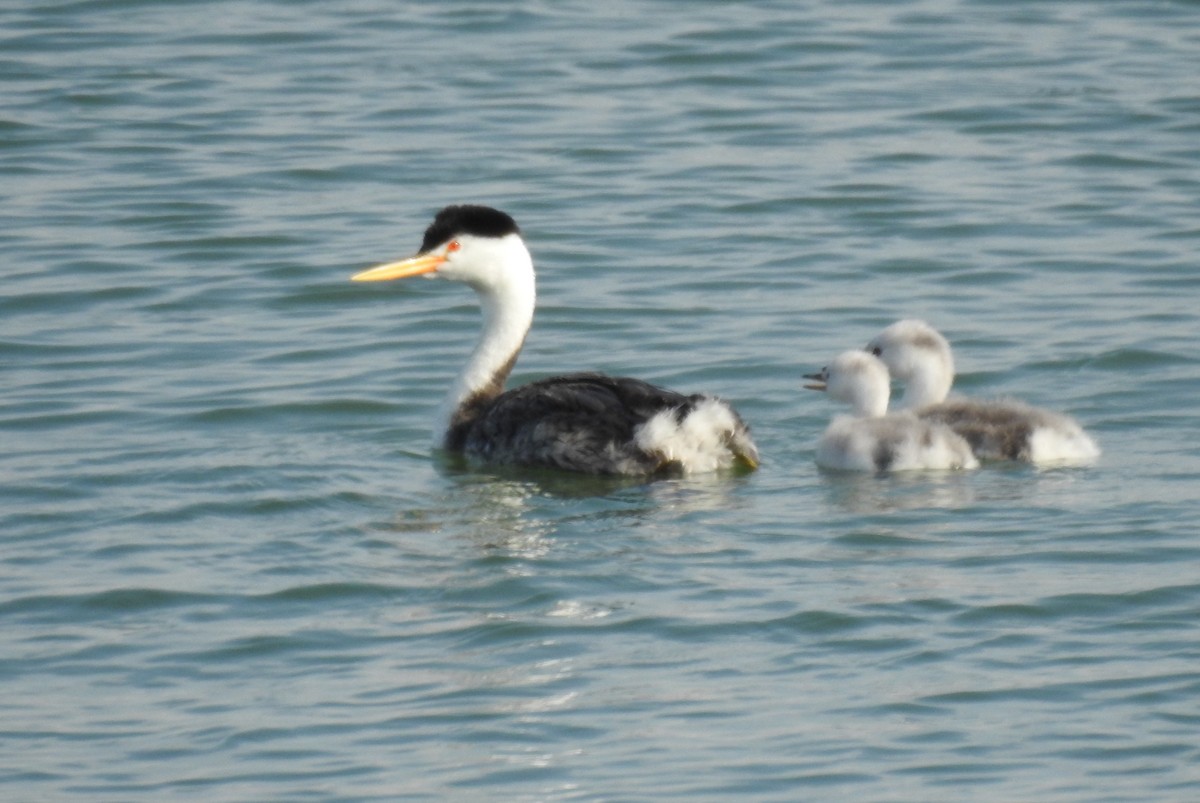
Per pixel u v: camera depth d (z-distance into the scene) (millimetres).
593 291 20141
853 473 14945
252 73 27797
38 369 18047
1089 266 20734
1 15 30141
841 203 22906
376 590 12586
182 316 19594
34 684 11320
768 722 10664
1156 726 10531
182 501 14406
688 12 31125
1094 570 12648
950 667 11289
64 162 24172
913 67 28328
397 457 15641
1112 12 31125
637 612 12133
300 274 20672
